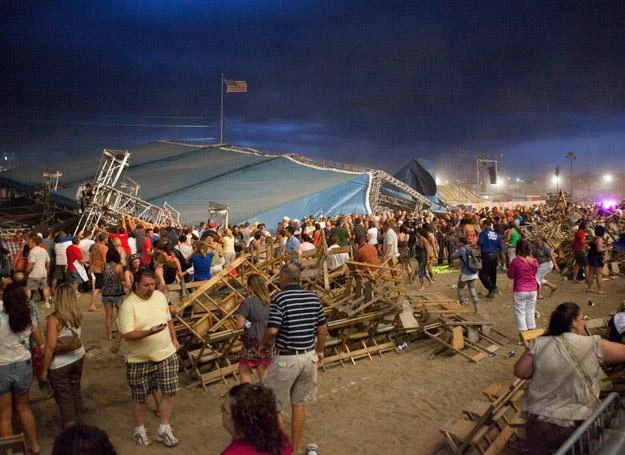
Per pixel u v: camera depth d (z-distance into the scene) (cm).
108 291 1013
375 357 884
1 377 523
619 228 2369
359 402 705
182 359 817
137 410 585
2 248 1326
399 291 981
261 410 289
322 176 3497
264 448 285
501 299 1322
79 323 573
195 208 3122
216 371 781
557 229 1873
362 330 914
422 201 3991
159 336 577
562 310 426
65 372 570
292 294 530
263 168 3822
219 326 791
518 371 430
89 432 231
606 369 546
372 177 3466
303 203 3022
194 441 603
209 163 4166
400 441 595
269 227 2856
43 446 587
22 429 607
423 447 579
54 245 1516
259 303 634
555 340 417
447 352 897
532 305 914
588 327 717
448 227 2031
